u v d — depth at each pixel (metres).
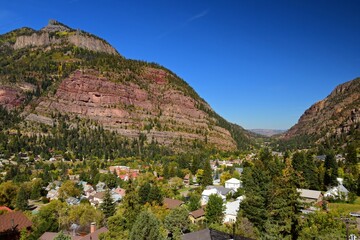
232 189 115.56
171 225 59.88
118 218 56.59
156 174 172.25
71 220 76.62
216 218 71.69
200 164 194.88
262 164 118.25
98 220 75.31
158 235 31.23
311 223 50.44
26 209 104.00
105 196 82.19
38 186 127.56
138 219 31.55
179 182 146.62
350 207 79.94
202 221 73.62
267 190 58.56
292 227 48.31
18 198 104.50
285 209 48.19
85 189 137.88
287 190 49.38
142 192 93.88
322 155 198.25
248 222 53.47
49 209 79.00
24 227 60.97
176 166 194.00
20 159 190.88
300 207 49.53
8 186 112.56
